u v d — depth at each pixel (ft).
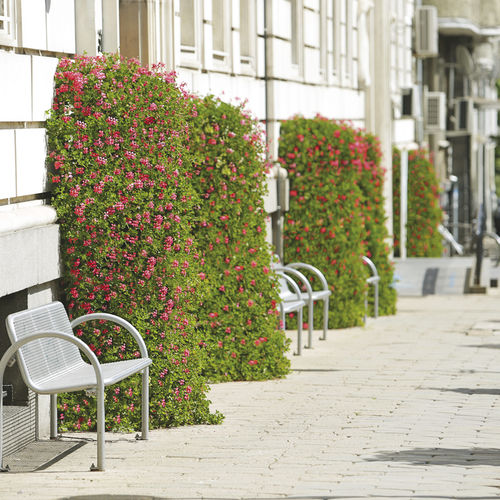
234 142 46.57
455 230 159.02
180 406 37.42
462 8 145.79
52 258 35.68
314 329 65.67
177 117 37.65
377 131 90.17
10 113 33.65
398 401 41.32
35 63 35.32
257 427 36.99
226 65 57.52
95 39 40.01
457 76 162.50
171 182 37.24
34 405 35.12
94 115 36.42
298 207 64.75
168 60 48.19
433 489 27.48
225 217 46.73
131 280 36.76
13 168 33.94
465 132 155.84
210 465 31.14
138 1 46.98
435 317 74.49
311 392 43.93
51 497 27.48
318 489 27.71
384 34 90.84
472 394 42.65
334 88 81.35
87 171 36.35
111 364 34.58
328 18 79.97
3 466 31.45
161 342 37.14
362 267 67.10
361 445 33.47
